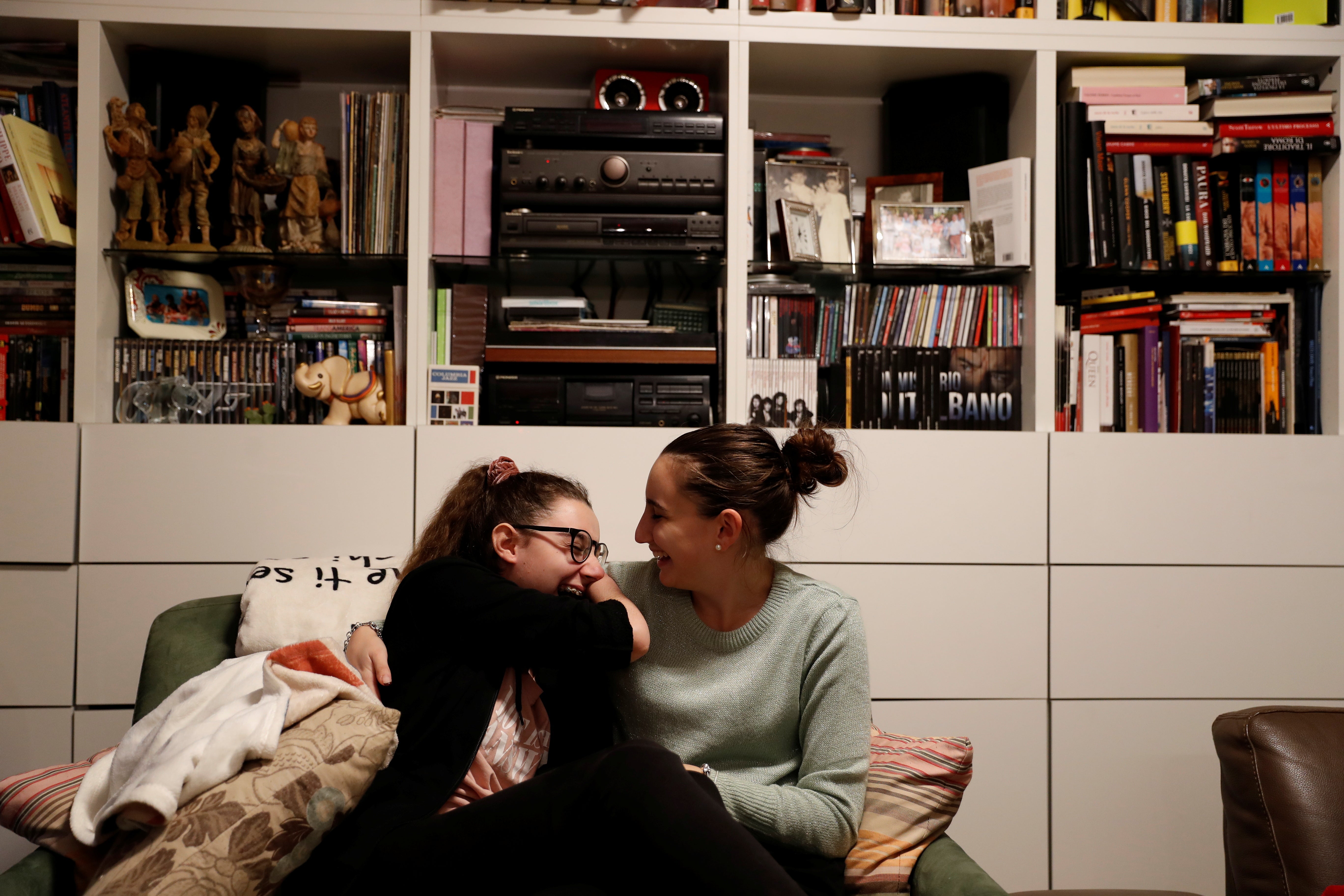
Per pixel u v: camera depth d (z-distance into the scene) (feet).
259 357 6.56
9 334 6.41
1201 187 6.73
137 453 5.95
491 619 3.63
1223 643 6.30
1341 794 3.68
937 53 6.73
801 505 6.21
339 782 3.12
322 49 6.74
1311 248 6.81
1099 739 6.26
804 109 7.66
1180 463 6.34
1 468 5.86
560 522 4.06
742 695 3.90
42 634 5.86
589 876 3.18
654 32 6.51
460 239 6.61
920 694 6.22
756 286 6.89
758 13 6.58
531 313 6.79
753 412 6.60
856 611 3.96
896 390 6.74
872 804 4.06
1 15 6.14
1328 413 6.75
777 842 3.58
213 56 6.88
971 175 6.98
